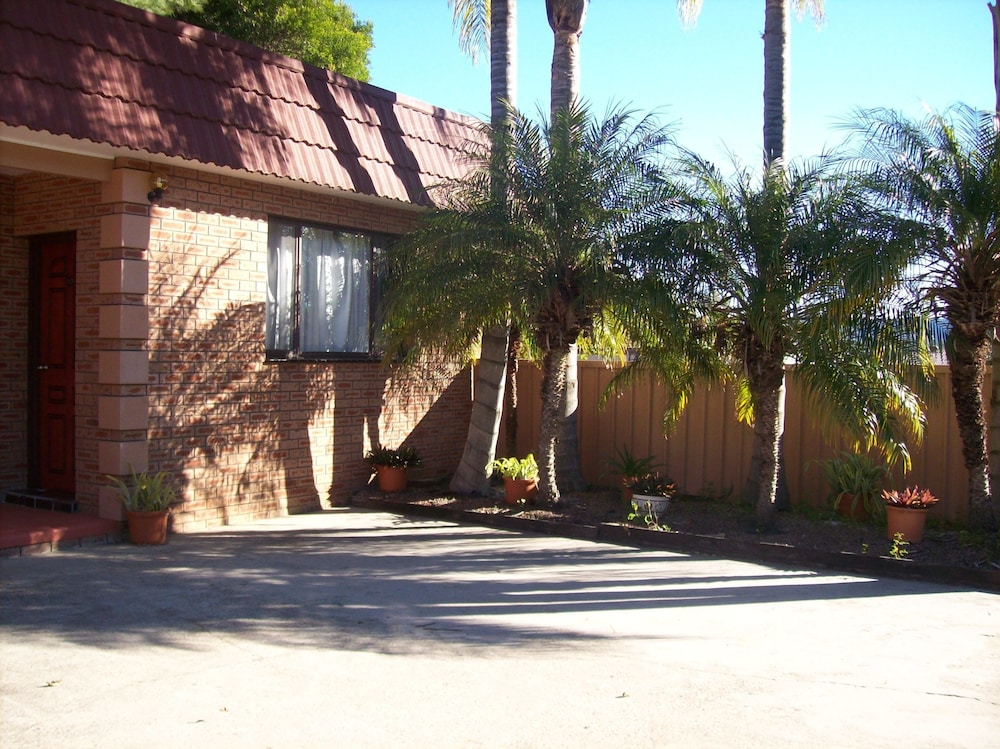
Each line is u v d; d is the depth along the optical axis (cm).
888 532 891
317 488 1108
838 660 571
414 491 1173
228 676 527
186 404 945
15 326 984
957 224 827
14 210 977
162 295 918
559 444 1190
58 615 636
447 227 1003
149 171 898
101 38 845
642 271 952
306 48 2153
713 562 857
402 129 1172
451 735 450
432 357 1285
